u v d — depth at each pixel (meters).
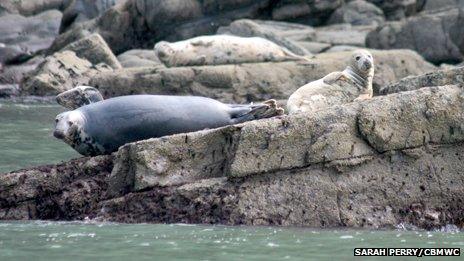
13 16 144.12
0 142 61.78
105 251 33.44
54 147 59.88
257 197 38.88
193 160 40.53
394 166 39.19
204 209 39.22
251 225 38.44
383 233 37.03
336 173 38.94
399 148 39.16
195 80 92.19
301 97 52.00
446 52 112.25
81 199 41.38
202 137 40.50
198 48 97.56
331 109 39.62
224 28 120.69
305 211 38.53
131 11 132.38
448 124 39.41
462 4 128.25
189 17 129.75
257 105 45.94
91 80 94.56
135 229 37.78
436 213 38.62
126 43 132.50
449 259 32.47
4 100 94.75
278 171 39.16
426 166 39.16
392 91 49.75
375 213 38.50
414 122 39.28
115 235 36.47
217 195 39.28
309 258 32.28
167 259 32.09
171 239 35.53
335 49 113.12
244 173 39.03
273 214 38.59
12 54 126.62
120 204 40.50
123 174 41.22
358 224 38.28
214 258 32.25
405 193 38.84
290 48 107.81
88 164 42.56
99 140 44.91
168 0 129.00
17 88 101.38
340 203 38.59
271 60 96.44
